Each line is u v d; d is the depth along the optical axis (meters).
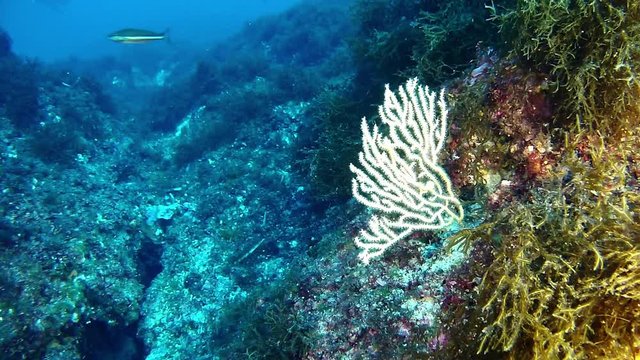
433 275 3.01
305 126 10.91
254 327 5.04
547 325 2.12
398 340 2.91
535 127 2.98
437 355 2.55
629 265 1.97
